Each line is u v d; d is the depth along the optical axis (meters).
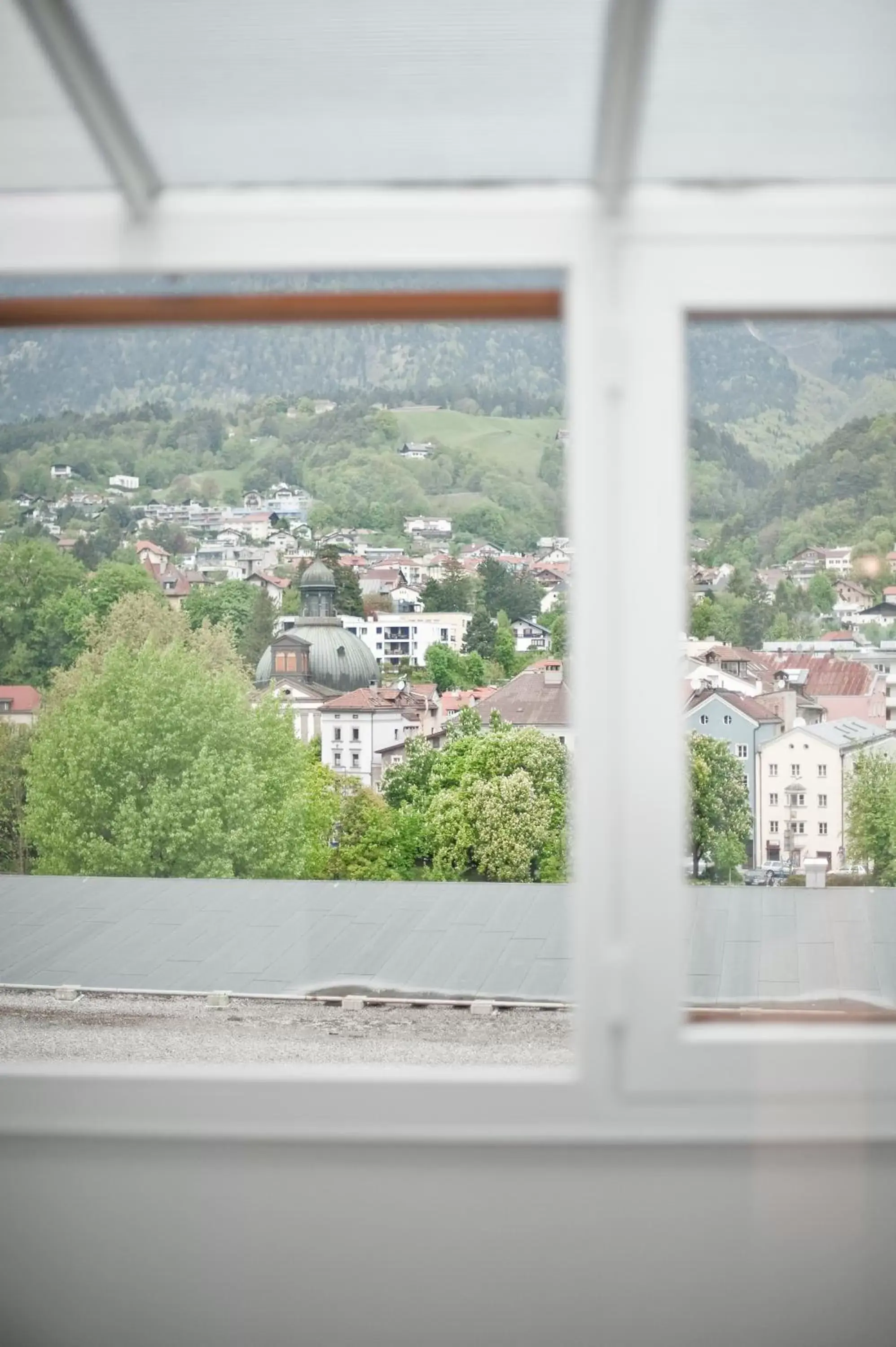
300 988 2.79
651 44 2.13
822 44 2.16
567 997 2.75
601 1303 2.46
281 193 2.52
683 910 2.46
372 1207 2.50
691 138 2.35
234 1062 2.79
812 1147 2.45
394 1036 2.77
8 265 2.52
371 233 2.49
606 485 2.46
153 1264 2.53
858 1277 2.44
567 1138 2.46
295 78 2.24
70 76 2.20
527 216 2.47
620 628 2.47
